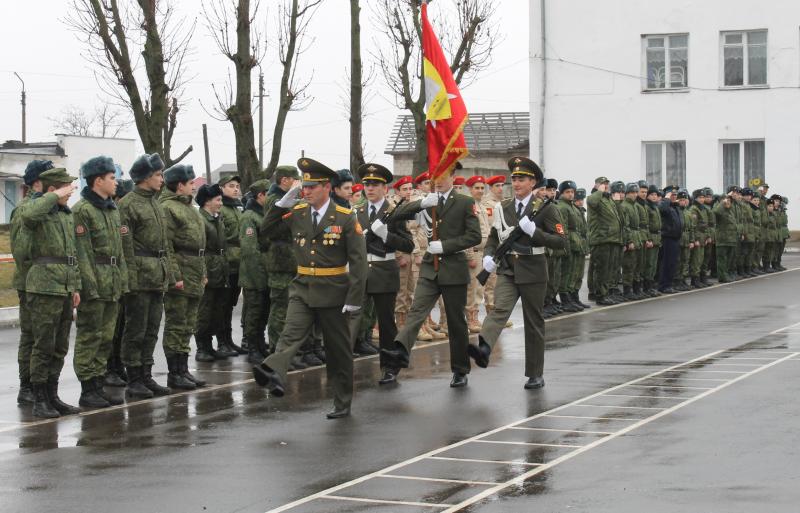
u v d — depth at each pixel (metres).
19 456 9.12
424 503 7.45
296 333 10.52
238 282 15.07
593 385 12.20
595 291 22.09
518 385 12.35
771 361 13.62
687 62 40.59
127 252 11.77
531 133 42.16
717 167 40.41
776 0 39.56
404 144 57.88
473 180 18.03
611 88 41.16
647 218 23.23
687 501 7.31
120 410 11.24
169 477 8.31
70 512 7.40
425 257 12.48
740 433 9.40
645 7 40.69
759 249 30.17
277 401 11.66
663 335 16.70
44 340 10.84
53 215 10.85
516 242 12.16
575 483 7.87
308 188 10.46
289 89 25.72
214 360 14.96
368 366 14.11
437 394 11.88
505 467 8.43
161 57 24.81
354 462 8.72
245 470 8.51
